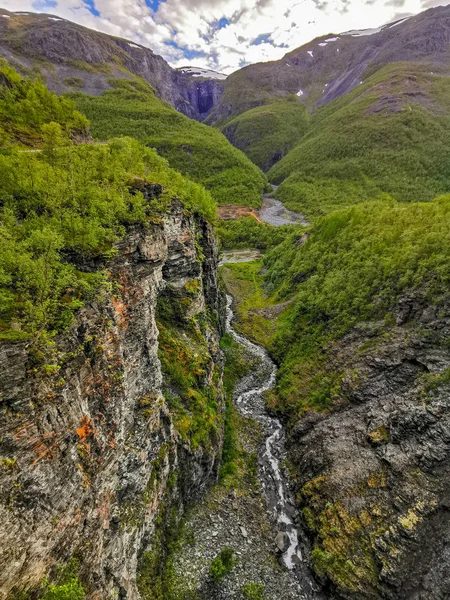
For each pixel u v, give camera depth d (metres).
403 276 46.75
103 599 19.91
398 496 31.61
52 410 16.80
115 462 23.84
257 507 37.00
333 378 47.34
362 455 36.62
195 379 40.19
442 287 40.97
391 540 29.45
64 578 16.72
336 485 35.53
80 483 18.80
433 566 27.36
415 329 42.00
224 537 32.88
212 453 36.97
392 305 46.72
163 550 29.44
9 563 13.73
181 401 37.62
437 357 37.69
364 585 28.52
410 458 33.16
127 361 27.28
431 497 30.19
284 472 41.75
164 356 38.50
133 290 28.70
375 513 31.69
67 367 18.64
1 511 13.58
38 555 15.23
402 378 39.75
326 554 30.66
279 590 29.70
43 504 15.78
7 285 17.23
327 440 40.84
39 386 16.06
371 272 52.88
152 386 31.75
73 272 21.34
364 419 39.94
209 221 60.31
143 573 26.34
